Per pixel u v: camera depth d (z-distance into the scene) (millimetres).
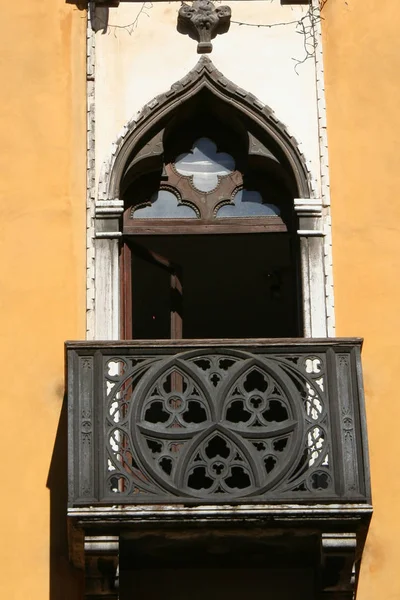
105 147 19953
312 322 19312
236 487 18984
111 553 17641
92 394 17969
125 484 17672
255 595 18359
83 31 20531
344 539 17719
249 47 20484
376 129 20094
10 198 19719
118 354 18094
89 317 19281
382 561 18297
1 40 20422
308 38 20531
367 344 19188
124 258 19875
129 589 18344
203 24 20484
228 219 20141
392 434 18797
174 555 18281
